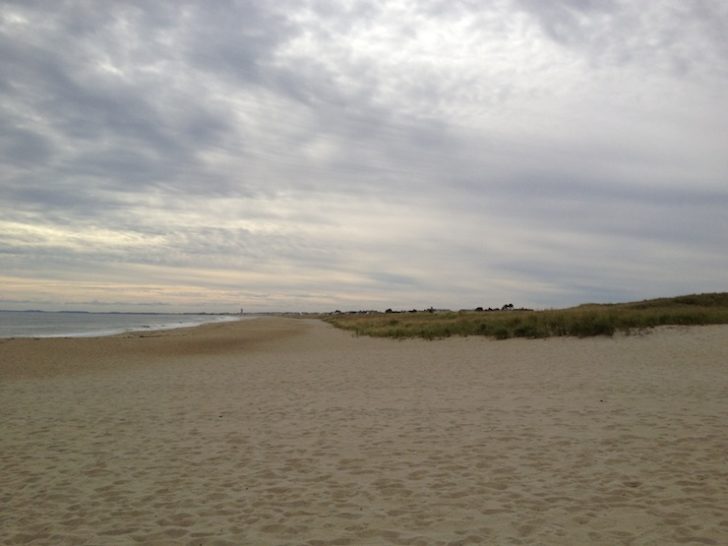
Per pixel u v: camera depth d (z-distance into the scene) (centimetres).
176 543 432
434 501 498
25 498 543
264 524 462
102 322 8781
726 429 696
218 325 6644
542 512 462
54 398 1184
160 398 1140
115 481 589
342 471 596
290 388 1216
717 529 414
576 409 861
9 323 7538
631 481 526
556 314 2623
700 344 1734
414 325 3556
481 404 936
